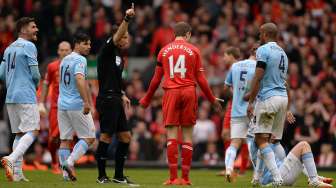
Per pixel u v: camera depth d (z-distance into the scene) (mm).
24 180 33938
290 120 33906
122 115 33156
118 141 33375
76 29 66812
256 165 33156
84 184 31328
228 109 41500
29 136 33688
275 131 31203
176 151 32344
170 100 32219
